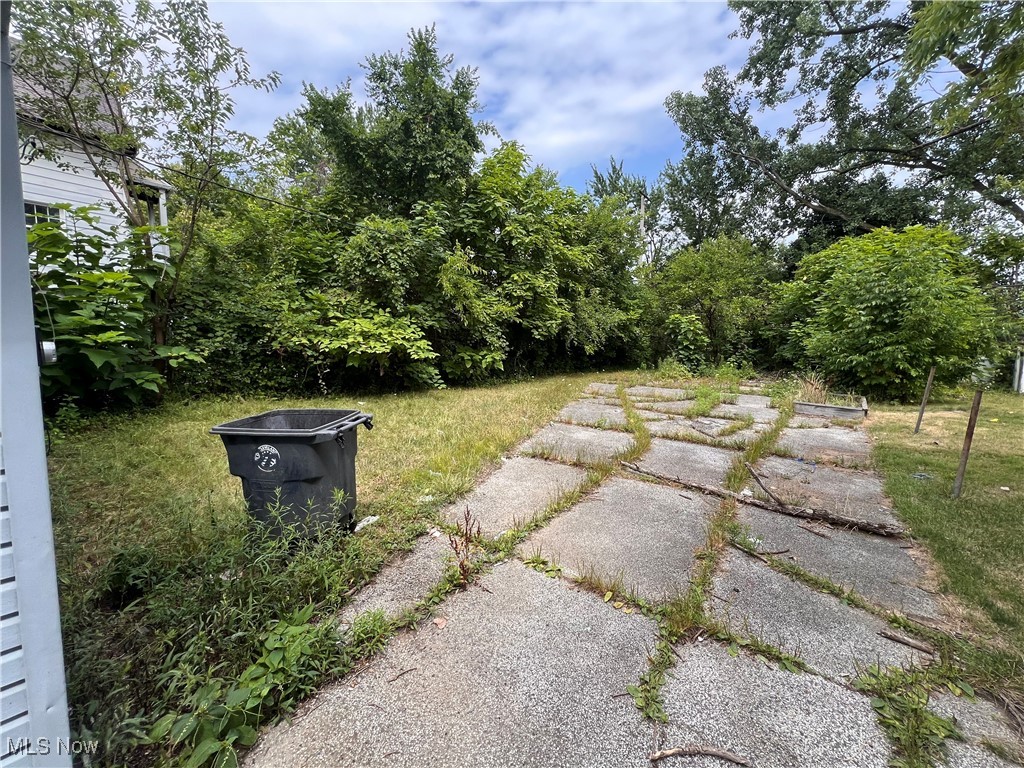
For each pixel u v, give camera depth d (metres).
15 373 0.94
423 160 8.31
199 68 4.98
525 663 1.58
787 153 14.98
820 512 2.76
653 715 1.36
